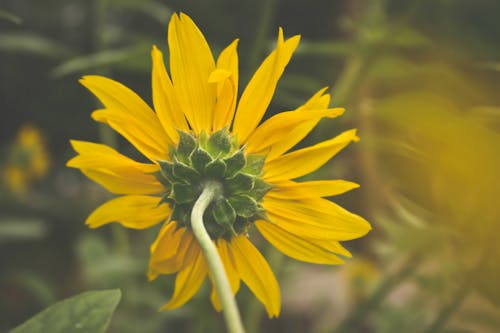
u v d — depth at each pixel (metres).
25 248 1.77
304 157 0.47
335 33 1.88
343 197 0.85
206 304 0.73
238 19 1.85
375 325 0.82
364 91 0.70
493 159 0.51
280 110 1.27
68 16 2.04
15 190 1.75
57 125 2.07
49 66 2.06
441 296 0.67
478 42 0.69
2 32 2.00
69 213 1.86
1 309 1.43
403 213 0.62
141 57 0.65
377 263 0.90
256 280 0.48
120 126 0.46
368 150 0.73
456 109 0.53
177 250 0.48
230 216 0.47
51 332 0.40
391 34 0.69
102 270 0.81
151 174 0.47
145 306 1.00
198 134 0.47
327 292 1.17
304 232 0.47
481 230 0.58
